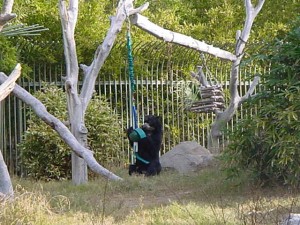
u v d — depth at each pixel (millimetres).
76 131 13883
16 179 15008
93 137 16062
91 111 16141
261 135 11922
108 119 16266
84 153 13094
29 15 17609
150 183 13078
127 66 17625
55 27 17562
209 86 16578
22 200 9508
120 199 11688
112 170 15789
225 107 18359
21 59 17016
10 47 16219
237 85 17516
